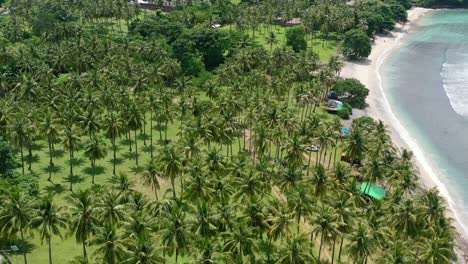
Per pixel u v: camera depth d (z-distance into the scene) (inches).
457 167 6136.8
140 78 6737.2
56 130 5260.8
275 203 4153.5
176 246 3572.8
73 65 7608.3
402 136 6919.3
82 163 5669.3
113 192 3964.1
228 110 5826.8
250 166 4722.0
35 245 4180.6
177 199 4886.8
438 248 3575.3
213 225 3786.9
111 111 5816.9
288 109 6008.9
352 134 5024.6
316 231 3801.7
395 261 3435.0
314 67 7824.8
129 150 6028.5
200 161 4601.4
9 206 3614.7
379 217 4133.9
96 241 3385.8
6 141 5260.8
